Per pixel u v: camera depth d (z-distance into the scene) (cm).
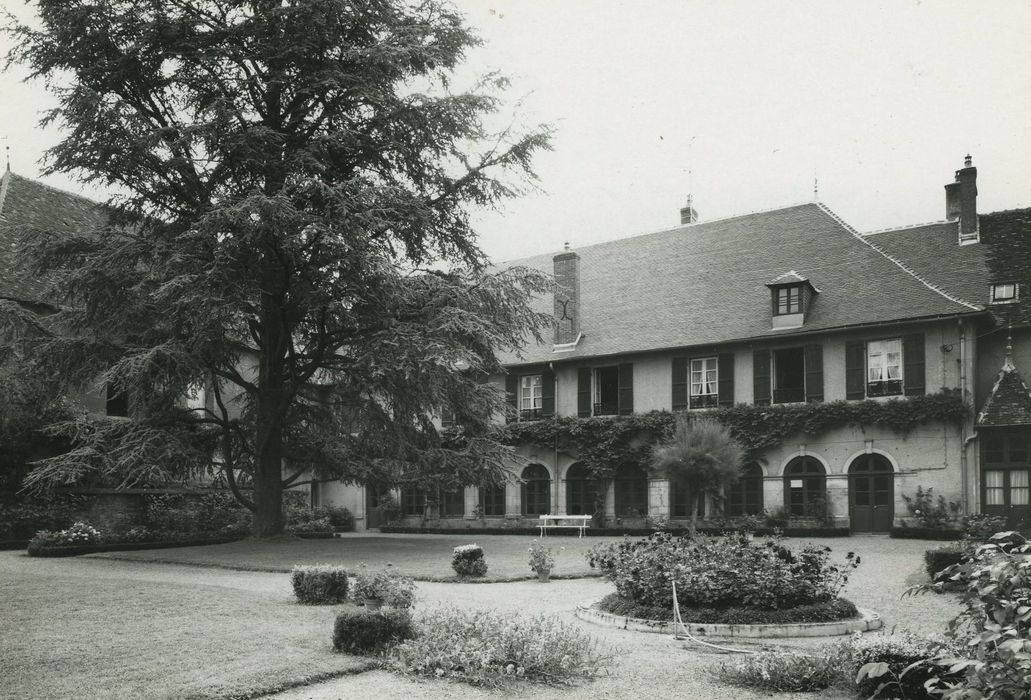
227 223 1873
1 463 2397
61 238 2083
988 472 2542
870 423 2680
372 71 2094
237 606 1124
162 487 2802
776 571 1073
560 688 770
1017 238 2891
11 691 684
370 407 2170
